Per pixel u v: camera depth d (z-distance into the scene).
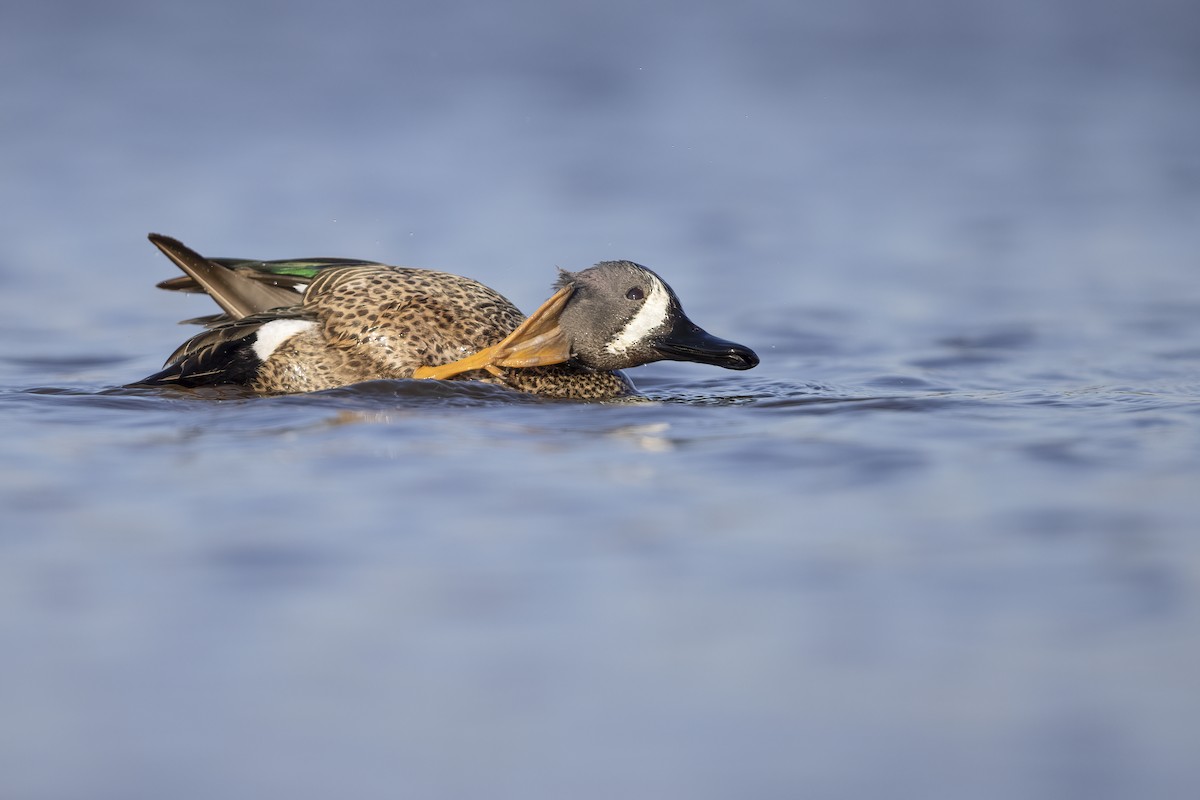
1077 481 10.28
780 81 32.66
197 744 6.93
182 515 9.50
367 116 28.84
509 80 31.75
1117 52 35.25
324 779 6.70
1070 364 15.31
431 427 11.93
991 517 9.54
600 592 8.38
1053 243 21.59
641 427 12.09
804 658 7.69
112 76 30.17
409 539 9.12
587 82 31.83
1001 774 6.78
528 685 7.43
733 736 7.04
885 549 9.01
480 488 10.13
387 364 13.62
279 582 8.45
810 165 26.59
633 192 24.58
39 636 7.81
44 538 9.07
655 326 14.02
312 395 13.15
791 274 20.05
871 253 21.14
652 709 7.24
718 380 15.08
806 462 10.83
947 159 27.03
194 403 12.77
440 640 7.82
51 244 20.78
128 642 7.75
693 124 29.22
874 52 35.22
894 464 10.76
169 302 18.44
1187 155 26.95
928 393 13.77
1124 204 23.80
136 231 21.55
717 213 23.31
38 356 15.75
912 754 6.91
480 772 6.76
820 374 15.16
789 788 6.68
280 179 24.62
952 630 7.95
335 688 7.38
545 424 12.18
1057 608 8.16
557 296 13.93
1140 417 12.31
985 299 18.66
